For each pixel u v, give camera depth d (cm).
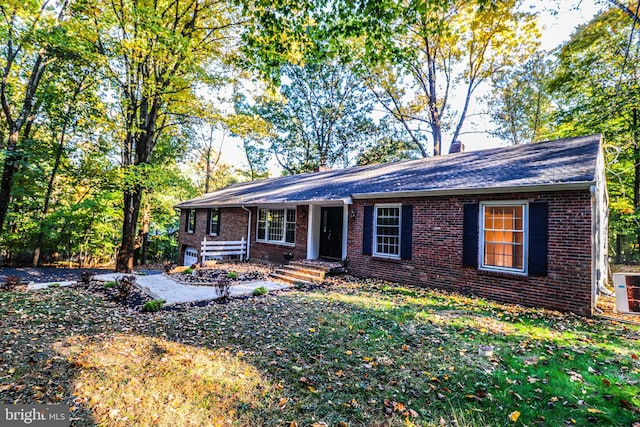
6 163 1272
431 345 476
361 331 533
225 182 3519
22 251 1909
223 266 1317
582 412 307
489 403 325
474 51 1961
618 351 461
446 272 852
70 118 1593
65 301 730
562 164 731
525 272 723
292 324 570
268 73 634
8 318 580
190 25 1230
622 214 1546
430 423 294
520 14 1437
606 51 1277
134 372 384
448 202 853
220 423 292
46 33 984
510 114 2400
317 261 1180
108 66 1117
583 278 642
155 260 2886
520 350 459
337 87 2872
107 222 2083
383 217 1020
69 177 1930
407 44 1866
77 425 283
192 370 391
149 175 1299
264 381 368
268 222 1462
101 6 1030
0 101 1296
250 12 590
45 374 372
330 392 347
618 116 1292
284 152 3209
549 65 1934
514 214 754
